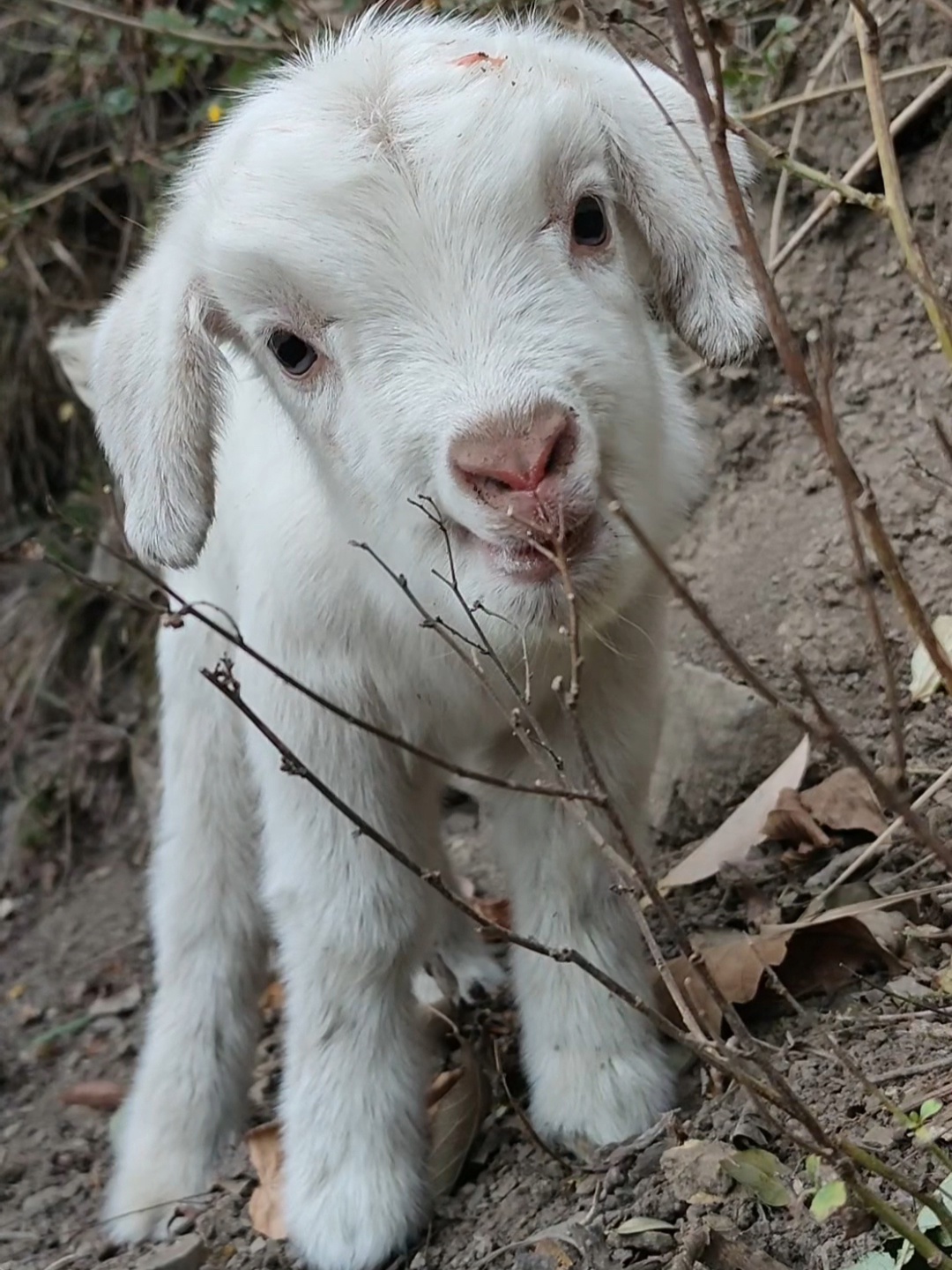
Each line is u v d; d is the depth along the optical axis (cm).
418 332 30
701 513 56
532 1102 40
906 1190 27
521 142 30
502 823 40
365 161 30
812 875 44
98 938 72
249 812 48
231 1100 48
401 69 32
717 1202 32
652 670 38
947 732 46
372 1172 38
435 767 40
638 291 37
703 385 57
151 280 37
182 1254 41
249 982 49
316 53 37
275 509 37
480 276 30
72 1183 55
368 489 32
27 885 77
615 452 31
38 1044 65
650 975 41
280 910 39
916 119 53
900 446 52
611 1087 38
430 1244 38
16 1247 50
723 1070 30
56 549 84
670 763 53
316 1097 38
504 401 29
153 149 71
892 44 54
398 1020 39
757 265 26
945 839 42
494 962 51
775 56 54
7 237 81
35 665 83
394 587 34
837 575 51
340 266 30
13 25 82
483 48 34
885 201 30
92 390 39
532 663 34
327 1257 38
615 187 36
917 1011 36
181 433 36
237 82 59
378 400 30
